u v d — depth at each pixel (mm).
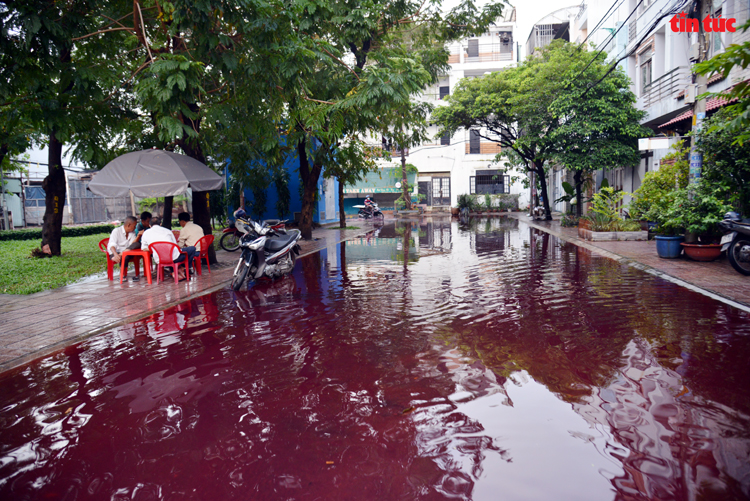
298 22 8586
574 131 18469
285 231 10000
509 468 2668
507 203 38156
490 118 25953
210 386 3990
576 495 2412
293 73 8430
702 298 6586
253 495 2508
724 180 9883
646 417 3193
